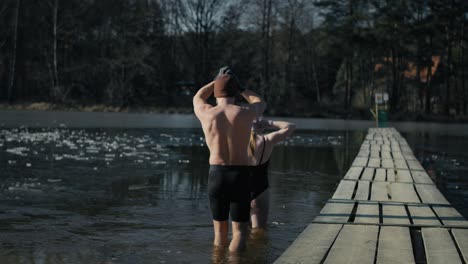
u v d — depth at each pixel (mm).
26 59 53156
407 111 58031
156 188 7953
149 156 12625
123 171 9727
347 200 6262
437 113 59656
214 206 4848
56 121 27062
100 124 26344
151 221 5730
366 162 10805
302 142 19625
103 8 54938
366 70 66750
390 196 6727
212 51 57250
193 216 6035
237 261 4383
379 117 33062
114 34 56125
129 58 52250
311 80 69188
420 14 57156
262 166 5723
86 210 6215
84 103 48719
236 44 57219
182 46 59812
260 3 55500
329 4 57781
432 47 59312
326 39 58781
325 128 31562
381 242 4289
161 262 4301
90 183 8203
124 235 5121
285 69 59938
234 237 4777
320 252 3953
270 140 5793
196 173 9789
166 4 57781
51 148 13578
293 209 6672
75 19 53094
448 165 13250
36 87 53844
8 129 19922
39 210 6133
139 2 56281
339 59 70125
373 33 56312
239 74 57719
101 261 4281
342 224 4938
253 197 5707
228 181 4734
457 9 56156
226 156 4773
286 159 13289
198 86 57875
